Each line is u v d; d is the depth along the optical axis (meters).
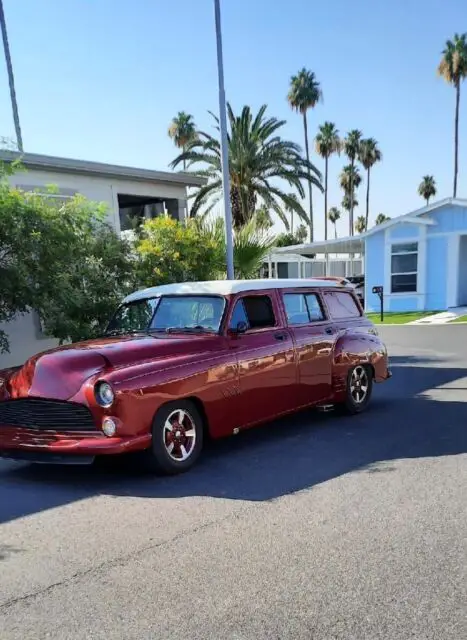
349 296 7.52
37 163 10.27
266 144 22.44
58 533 3.86
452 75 43.88
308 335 6.39
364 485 4.52
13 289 6.89
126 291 8.85
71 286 7.70
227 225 11.20
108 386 4.55
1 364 9.67
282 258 33.88
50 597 3.04
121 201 14.59
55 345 10.52
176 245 10.30
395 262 22.28
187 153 22.41
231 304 5.70
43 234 7.01
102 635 2.69
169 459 4.91
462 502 4.11
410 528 3.70
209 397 5.18
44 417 4.82
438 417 6.76
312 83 49.47
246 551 3.47
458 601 2.86
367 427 6.41
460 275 21.72
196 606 2.89
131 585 3.13
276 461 5.27
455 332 15.87
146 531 3.83
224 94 11.20
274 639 2.61
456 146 45.47
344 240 23.62
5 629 2.76
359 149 63.62
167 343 5.28
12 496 4.63
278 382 5.92
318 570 3.20
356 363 6.94
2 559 3.51
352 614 2.77
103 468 5.27
